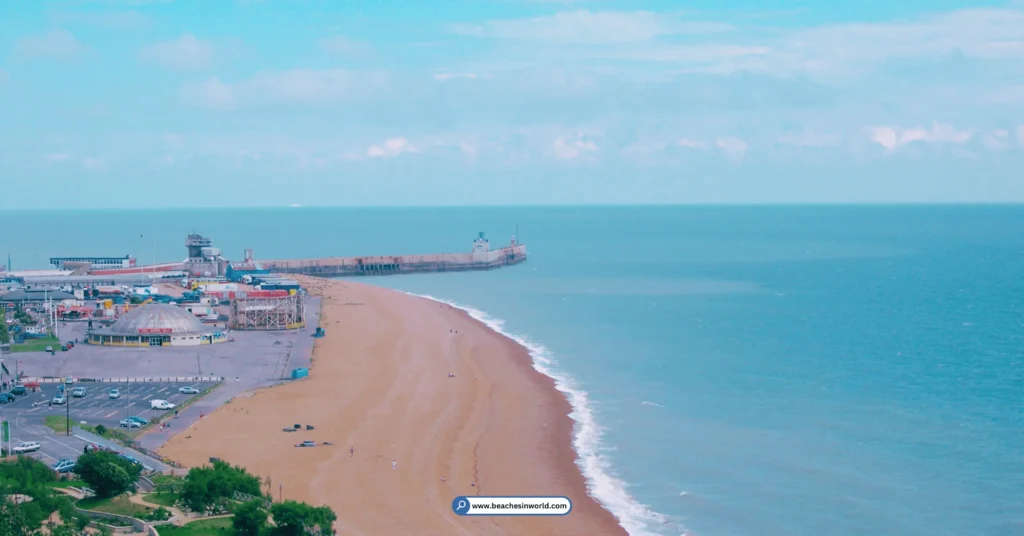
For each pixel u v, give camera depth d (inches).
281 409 5689.0
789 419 5679.1
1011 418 5629.9
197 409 5659.5
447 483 4394.7
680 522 4008.4
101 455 3897.6
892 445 5098.4
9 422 5216.5
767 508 4160.9
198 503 3713.1
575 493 4345.5
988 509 4114.2
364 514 3895.2
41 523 3432.6
